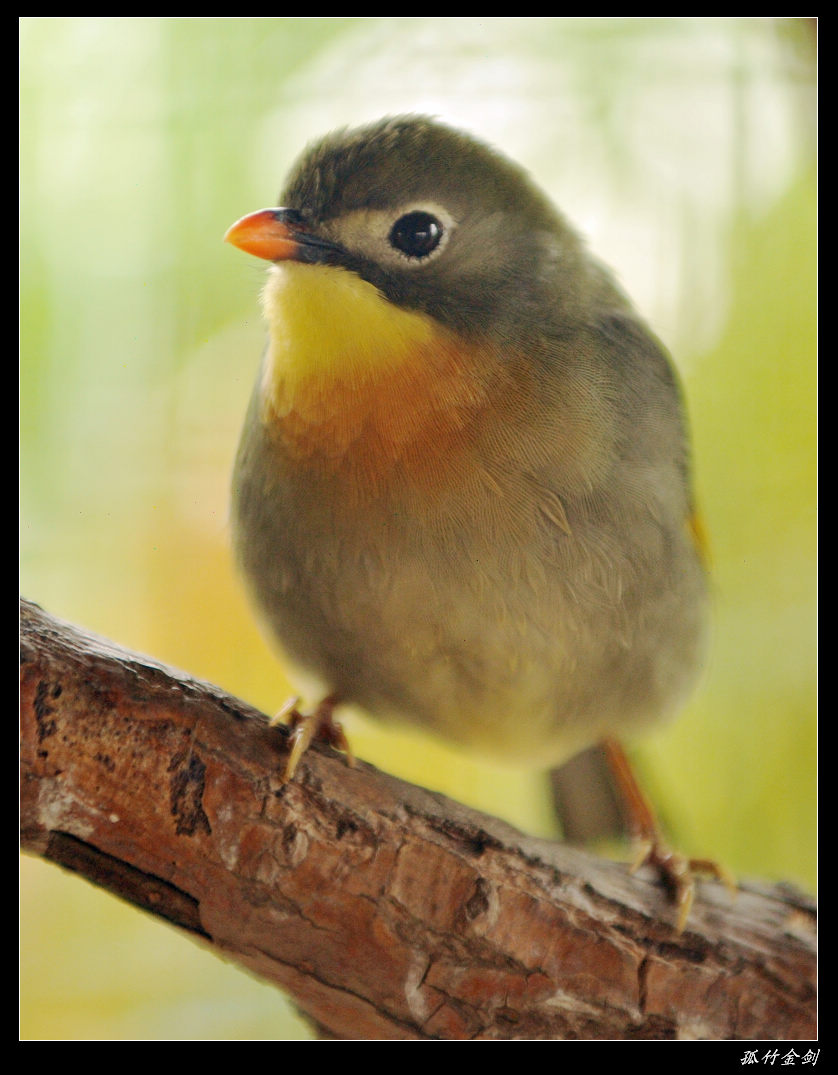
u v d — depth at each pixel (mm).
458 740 1269
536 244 1260
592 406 1254
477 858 1238
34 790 1224
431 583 1253
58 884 1295
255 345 1295
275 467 1256
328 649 1261
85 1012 1289
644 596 1257
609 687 1261
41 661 1224
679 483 1263
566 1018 1242
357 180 1254
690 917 1252
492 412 1252
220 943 1232
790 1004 1250
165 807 1227
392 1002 1237
